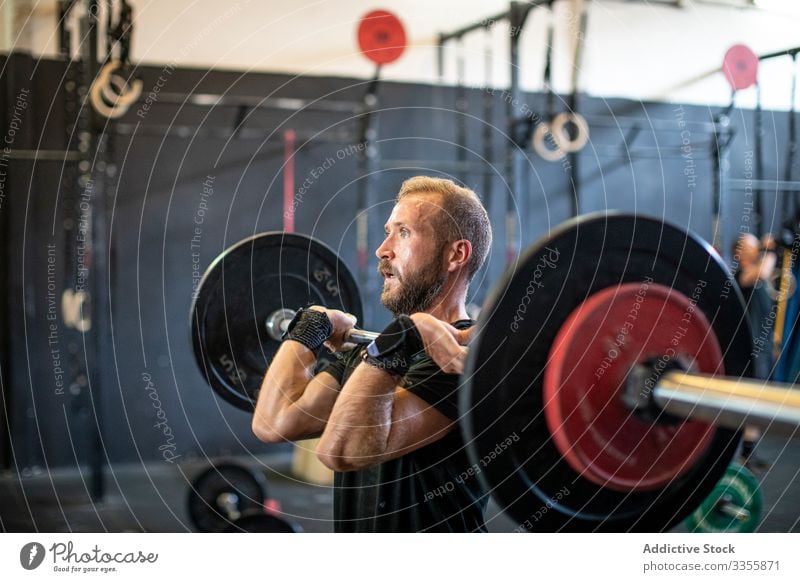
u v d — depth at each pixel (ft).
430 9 13.44
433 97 13.61
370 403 3.43
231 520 7.66
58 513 10.09
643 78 14.29
